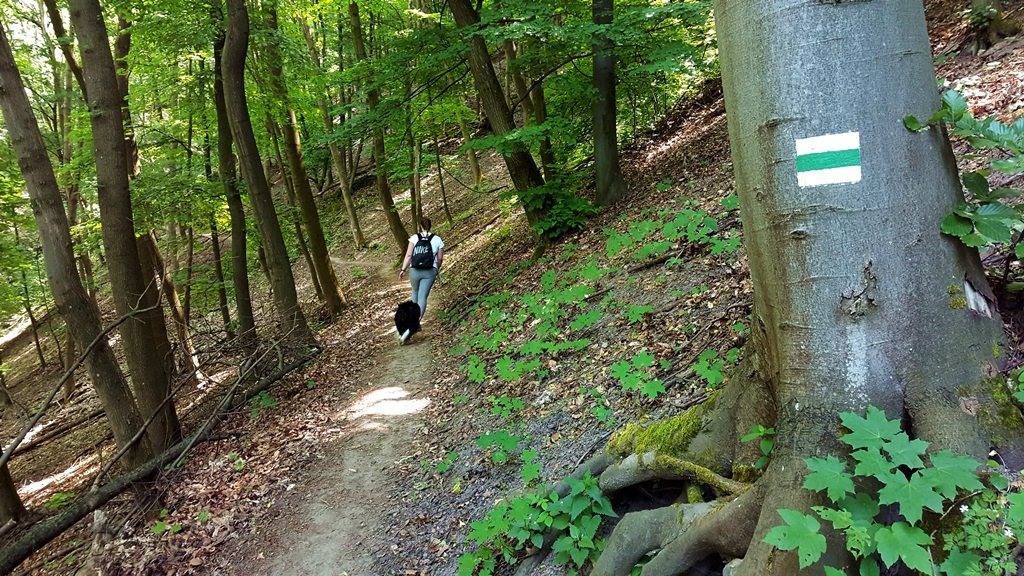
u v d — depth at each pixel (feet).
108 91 20.35
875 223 5.89
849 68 5.80
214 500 17.51
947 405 5.74
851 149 5.84
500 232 41.70
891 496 4.77
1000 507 4.91
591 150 35.70
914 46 6.00
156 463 20.16
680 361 12.88
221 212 38.32
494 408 15.80
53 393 18.12
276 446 20.25
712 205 20.88
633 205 27.07
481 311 26.99
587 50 30.91
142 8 29.22
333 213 86.22
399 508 14.33
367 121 30.48
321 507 15.57
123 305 21.40
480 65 29.73
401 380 23.43
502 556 10.84
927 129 6.01
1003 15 20.84
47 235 19.13
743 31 6.31
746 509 6.53
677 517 7.78
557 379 15.74
